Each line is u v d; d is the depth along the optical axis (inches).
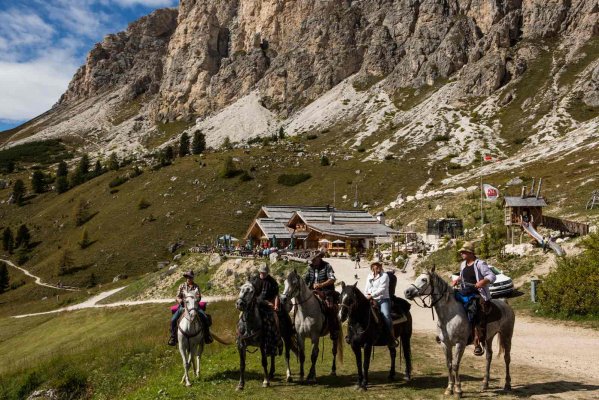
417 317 1204.5
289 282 540.1
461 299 480.4
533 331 925.2
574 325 968.9
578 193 2554.1
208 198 5191.9
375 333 507.8
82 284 4089.6
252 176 5575.8
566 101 6003.9
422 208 3422.7
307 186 5236.2
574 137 4766.2
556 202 2524.6
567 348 765.3
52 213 6038.4
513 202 1795.0
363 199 4677.7
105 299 3021.7
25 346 2132.1
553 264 1405.0
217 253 2812.5
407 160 5556.1
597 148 3747.5
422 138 6117.1
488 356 494.0
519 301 1206.3
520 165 4220.0
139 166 7101.4
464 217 2773.1
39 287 4151.1
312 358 556.4
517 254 1603.1
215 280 2429.9
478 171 4601.4
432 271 473.7
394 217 3499.0
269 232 3125.0
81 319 2452.0
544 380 545.6
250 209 4933.6
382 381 549.0
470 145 5605.3
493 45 7431.1
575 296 1013.8
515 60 7042.3
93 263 4416.8
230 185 5403.5
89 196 6141.7
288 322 578.2
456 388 469.1
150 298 2647.6
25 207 6678.2
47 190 7317.9
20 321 2972.4
